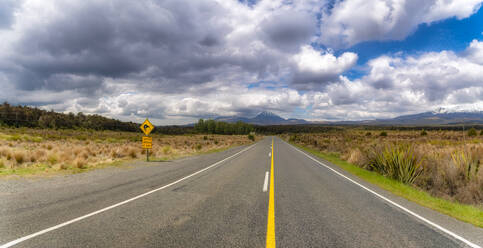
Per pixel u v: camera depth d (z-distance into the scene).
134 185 6.64
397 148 9.69
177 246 2.92
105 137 34.69
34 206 4.41
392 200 5.70
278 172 9.64
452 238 3.52
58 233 3.21
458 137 29.02
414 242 3.32
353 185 7.44
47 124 56.38
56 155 10.81
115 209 4.39
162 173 8.90
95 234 3.22
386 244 3.21
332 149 21.58
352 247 3.08
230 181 7.53
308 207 4.87
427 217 4.48
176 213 4.25
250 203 5.05
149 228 3.50
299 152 21.20
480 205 5.98
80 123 66.19
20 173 7.77
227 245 2.99
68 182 6.78
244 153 19.48
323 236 3.40
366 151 13.26
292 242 3.15
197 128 111.12
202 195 5.66
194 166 11.10
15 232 3.19
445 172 7.66
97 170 9.34
